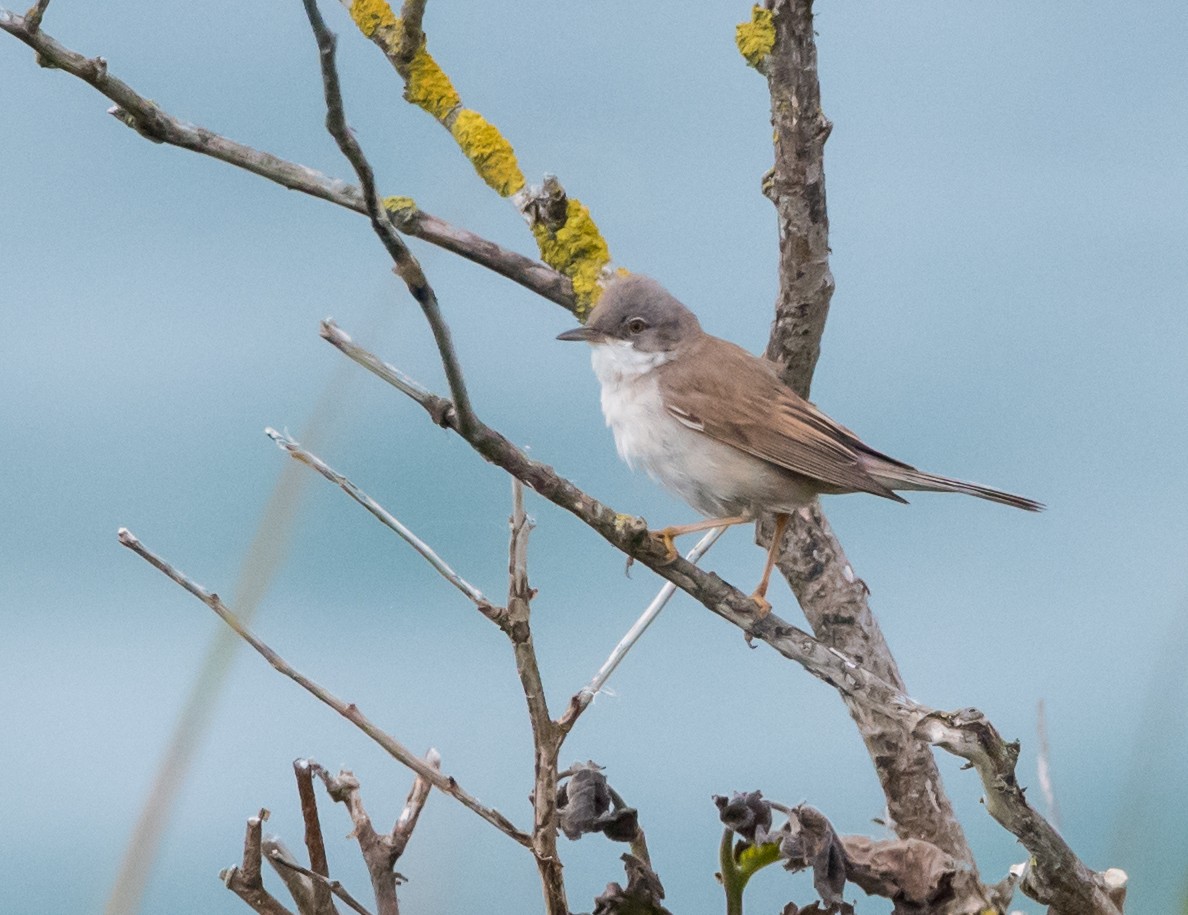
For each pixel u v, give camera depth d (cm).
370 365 539
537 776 549
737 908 580
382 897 539
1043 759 679
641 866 566
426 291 524
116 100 869
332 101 480
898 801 841
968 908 583
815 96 844
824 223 886
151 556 489
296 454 507
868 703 662
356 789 551
